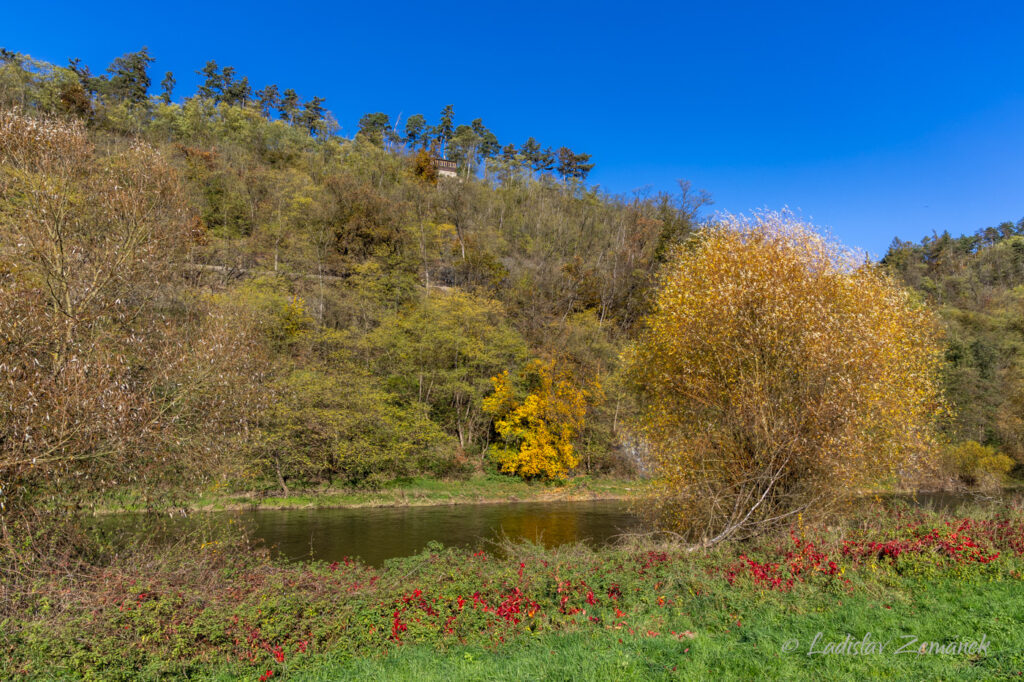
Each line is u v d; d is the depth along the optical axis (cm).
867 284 1550
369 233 5231
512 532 2377
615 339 4547
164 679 743
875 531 1222
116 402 1186
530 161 10975
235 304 2894
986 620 795
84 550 1185
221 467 1598
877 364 1437
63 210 1266
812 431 1405
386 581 1051
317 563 1329
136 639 800
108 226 1384
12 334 1105
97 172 1416
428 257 5341
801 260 1531
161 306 1706
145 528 1370
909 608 884
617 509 3105
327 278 4784
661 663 713
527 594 976
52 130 1322
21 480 1127
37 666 736
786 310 1437
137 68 8431
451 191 6781
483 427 4341
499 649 817
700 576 1050
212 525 1506
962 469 3744
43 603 904
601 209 7388
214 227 4994
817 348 1373
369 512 2925
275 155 6888
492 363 4059
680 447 1650
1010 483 3878
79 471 1168
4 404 1072
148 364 1377
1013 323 5134
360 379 3562
